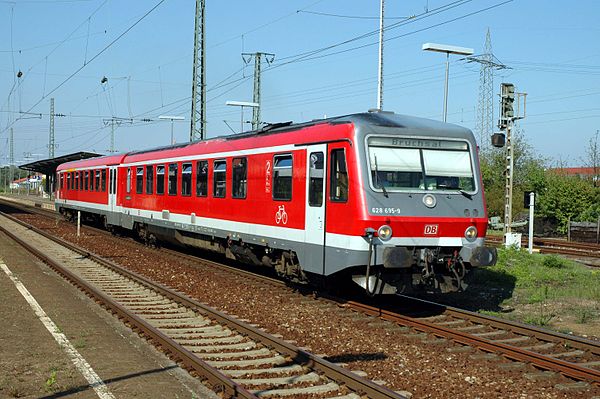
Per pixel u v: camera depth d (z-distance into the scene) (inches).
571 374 299.4
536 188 1502.2
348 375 275.4
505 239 928.3
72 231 1138.0
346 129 431.8
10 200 2704.2
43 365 298.5
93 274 625.0
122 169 960.3
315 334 386.6
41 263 687.7
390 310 463.2
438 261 441.1
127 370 294.0
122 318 412.2
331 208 443.2
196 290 541.0
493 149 1704.0
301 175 481.1
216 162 636.1
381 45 988.6
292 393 267.1
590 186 1446.9
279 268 539.5
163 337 339.3
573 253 943.7
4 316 405.4
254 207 554.9
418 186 435.8
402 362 322.0
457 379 295.9
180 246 812.0
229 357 326.3
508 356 332.2
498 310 481.7
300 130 491.2
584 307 489.4
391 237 420.8
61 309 436.5
